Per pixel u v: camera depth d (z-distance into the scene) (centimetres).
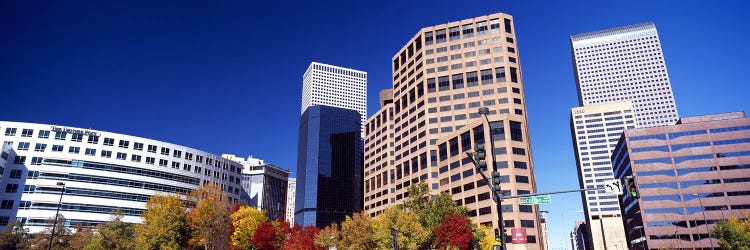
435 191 13712
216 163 14838
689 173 12900
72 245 7106
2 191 10562
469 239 6256
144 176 12538
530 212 10881
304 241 8125
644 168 13325
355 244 6844
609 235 19938
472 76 14488
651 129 13762
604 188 2488
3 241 6969
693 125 13350
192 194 8462
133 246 6975
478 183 11656
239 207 9100
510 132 11544
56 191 11112
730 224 7206
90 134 11988
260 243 7862
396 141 16750
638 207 13388
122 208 11838
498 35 14650
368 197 18712
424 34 15938
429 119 14688
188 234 7475
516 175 11106
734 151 12706
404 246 6038
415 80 16000
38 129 11444
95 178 11688
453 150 13075
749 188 12225
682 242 12281
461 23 15400
